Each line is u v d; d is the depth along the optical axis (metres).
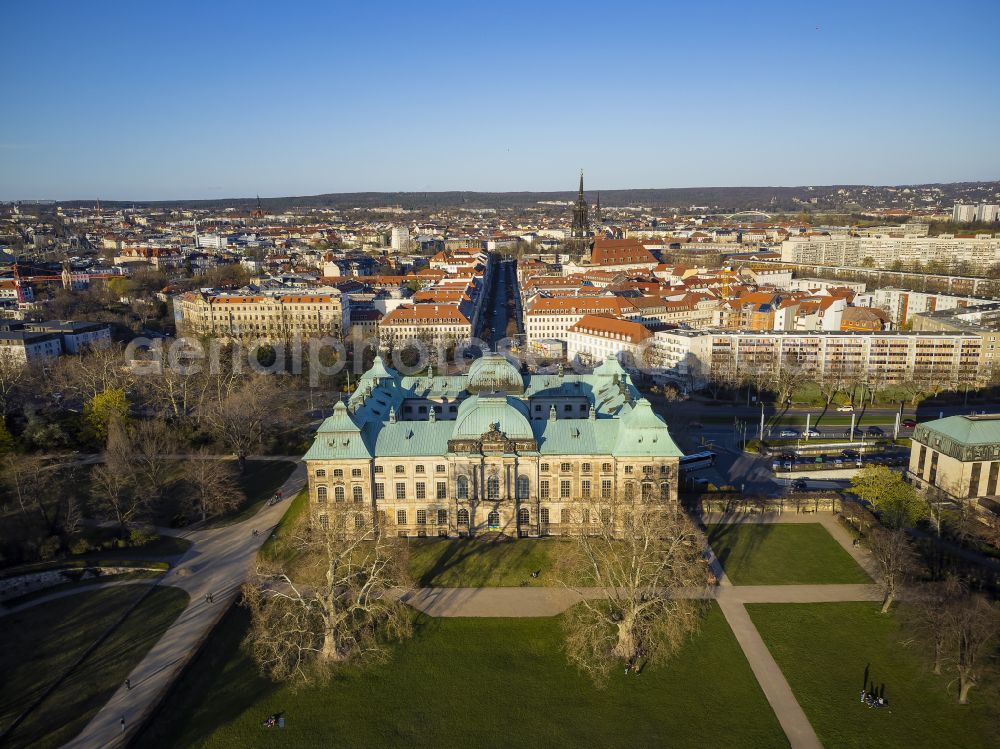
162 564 172.62
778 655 139.38
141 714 123.50
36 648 142.38
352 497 186.00
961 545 178.12
